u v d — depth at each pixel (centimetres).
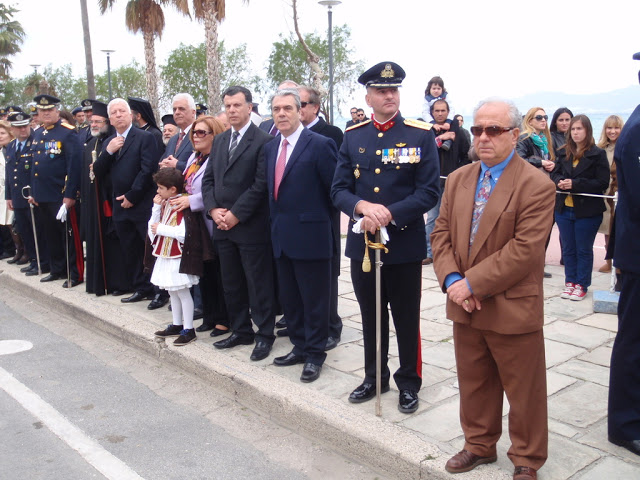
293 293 425
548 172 579
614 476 289
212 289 500
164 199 477
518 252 263
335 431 341
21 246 798
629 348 305
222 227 434
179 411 399
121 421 385
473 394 293
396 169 343
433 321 521
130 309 576
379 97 341
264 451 346
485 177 283
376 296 337
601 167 539
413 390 360
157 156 578
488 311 274
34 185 668
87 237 620
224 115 561
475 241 278
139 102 617
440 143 697
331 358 445
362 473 321
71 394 427
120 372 467
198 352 459
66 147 655
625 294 306
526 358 274
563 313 527
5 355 506
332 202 386
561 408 359
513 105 273
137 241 598
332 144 407
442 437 325
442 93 743
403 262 347
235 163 437
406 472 306
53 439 361
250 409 399
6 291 720
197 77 2989
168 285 466
